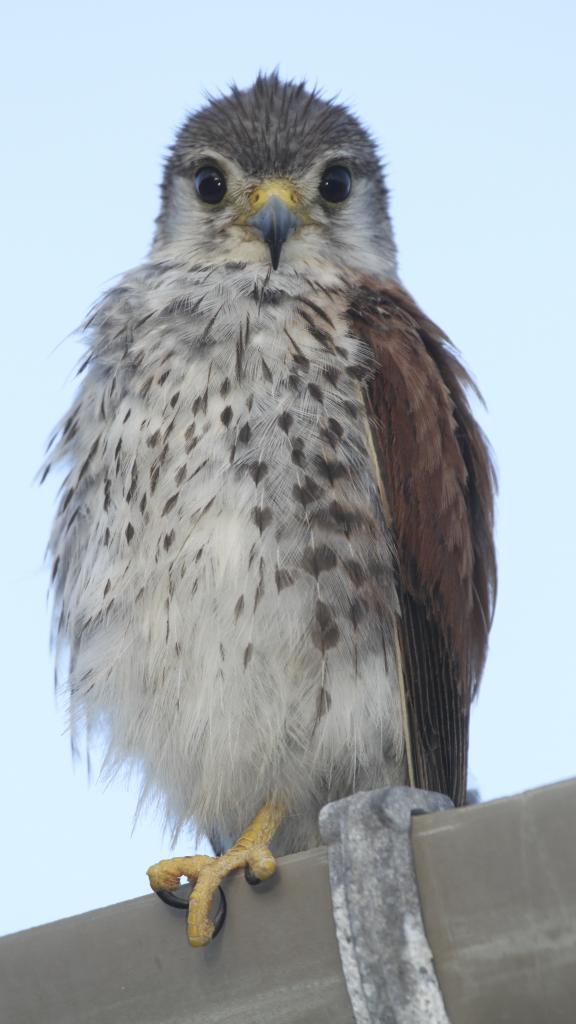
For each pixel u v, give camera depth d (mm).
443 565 7637
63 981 4676
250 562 6957
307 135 9383
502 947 3930
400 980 4035
